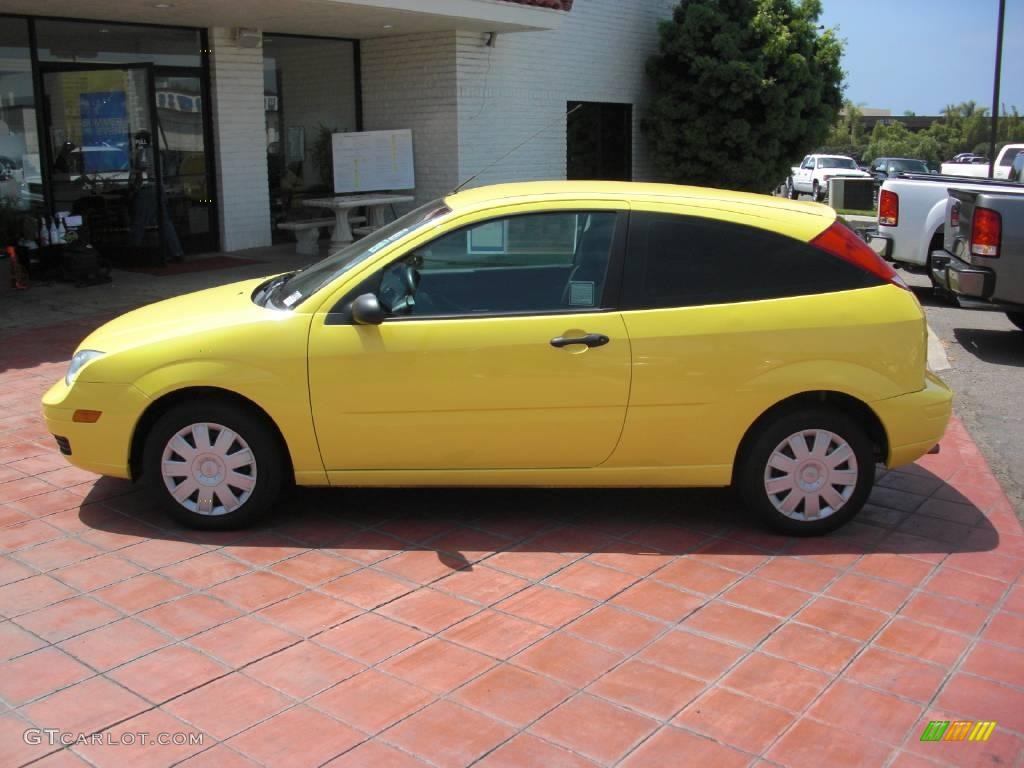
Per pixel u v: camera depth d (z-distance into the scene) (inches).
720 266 185.0
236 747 125.9
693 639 153.1
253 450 187.6
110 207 495.2
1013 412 295.0
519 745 126.6
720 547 187.2
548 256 185.2
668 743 127.3
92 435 188.4
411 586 169.9
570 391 182.1
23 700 135.7
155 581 171.2
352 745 126.3
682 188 199.2
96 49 486.3
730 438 185.5
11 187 465.1
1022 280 350.9
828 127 708.7
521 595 167.0
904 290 189.6
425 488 216.7
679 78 697.6
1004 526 199.2
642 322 181.6
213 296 212.5
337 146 562.9
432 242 184.9
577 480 189.2
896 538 192.4
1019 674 144.8
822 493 189.2
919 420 187.6
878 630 156.6
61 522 196.4
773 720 132.6
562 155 655.8
